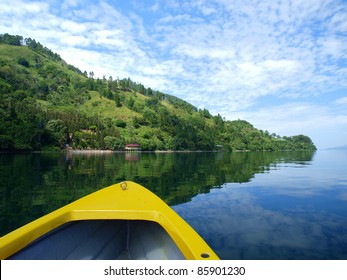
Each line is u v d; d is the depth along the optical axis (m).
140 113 126.19
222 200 9.19
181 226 3.08
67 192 10.17
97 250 3.51
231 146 115.81
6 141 46.91
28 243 2.64
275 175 17.48
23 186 11.50
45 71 151.50
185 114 158.12
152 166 24.00
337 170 21.83
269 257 4.61
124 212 3.44
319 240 5.45
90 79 155.25
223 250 4.93
